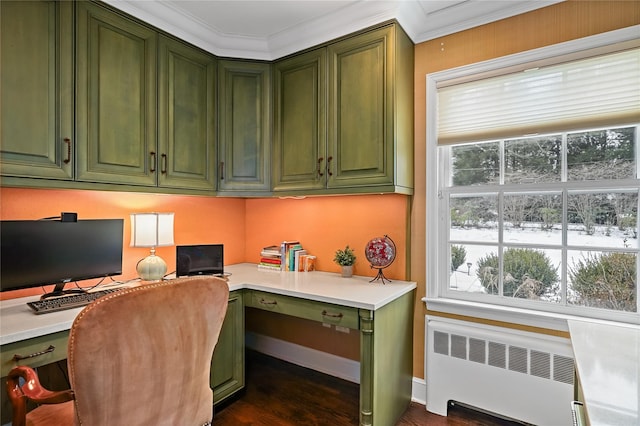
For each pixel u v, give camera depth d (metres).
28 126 1.47
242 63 2.36
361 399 1.70
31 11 1.49
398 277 2.22
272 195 2.39
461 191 2.09
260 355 2.94
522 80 1.85
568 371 1.69
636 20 1.58
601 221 1.72
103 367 0.96
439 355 2.06
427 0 1.88
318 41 2.16
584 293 1.75
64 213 1.70
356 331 2.46
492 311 1.91
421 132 2.16
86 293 1.73
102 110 1.72
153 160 1.95
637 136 1.63
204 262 2.21
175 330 1.11
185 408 1.18
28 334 1.25
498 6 1.87
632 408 0.81
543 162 1.87
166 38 2.02
